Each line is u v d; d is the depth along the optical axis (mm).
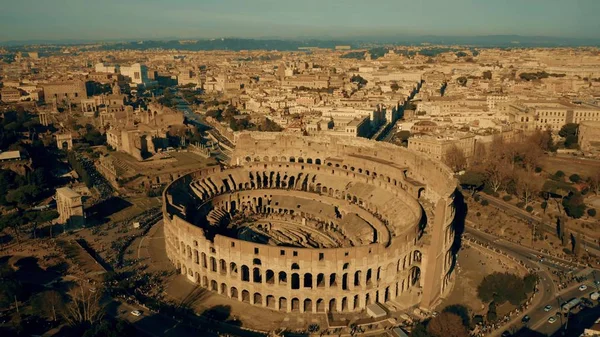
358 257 194125
